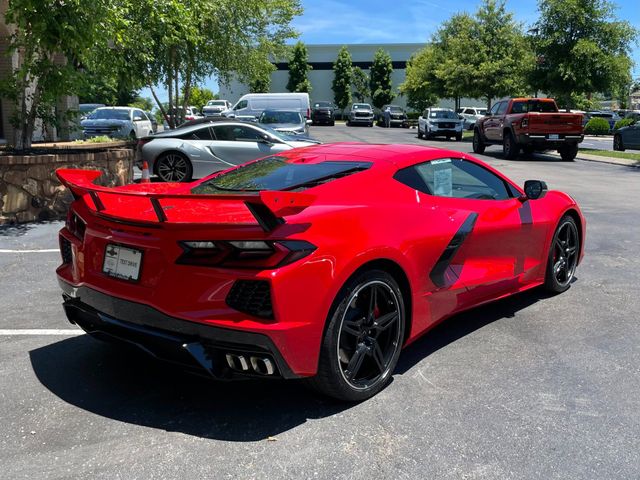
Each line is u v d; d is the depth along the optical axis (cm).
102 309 331
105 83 1204
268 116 1881
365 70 6806
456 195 426
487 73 3188
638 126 2203
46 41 862
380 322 336
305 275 289
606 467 268
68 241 368
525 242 468
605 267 614
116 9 1021
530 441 290
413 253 354
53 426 306
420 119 3344
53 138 1780
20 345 416
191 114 3803
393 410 322
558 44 2414
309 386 322
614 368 374
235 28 1888
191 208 342
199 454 281
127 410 324
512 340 422
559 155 2233
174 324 295
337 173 372
